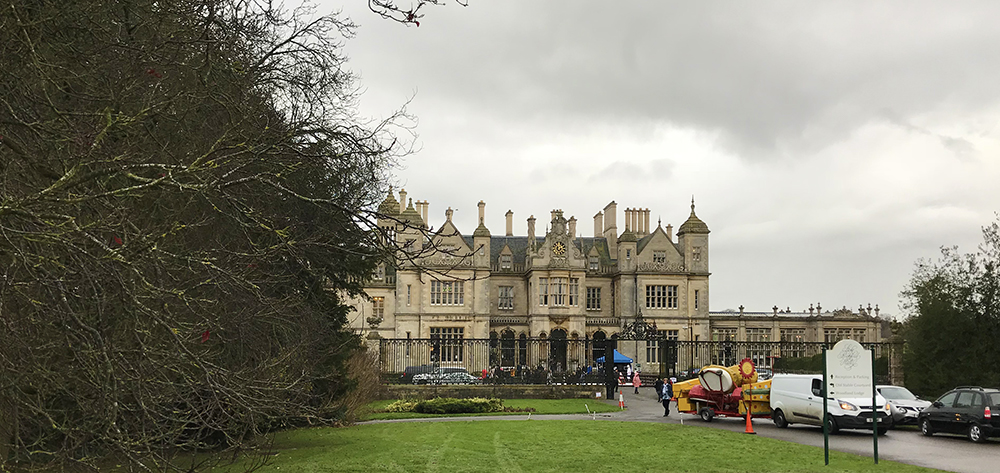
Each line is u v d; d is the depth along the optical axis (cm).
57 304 949
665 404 3378
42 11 966
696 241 7375
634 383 4994
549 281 7050
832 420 2655
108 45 995
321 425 2577
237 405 1124
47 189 806
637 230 8119
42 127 916
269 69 1243
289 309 1533
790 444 2294
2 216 849
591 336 7219
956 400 2548
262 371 1329
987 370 3612
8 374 990
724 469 1797
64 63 1027
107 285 1007
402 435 2478
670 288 7306
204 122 1245
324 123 1306
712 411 3081
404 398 4219
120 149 1053
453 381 4644
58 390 1124
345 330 2589
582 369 6103
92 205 995
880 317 8425
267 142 1134
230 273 1021
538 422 3017
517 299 7362
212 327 1156
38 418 1173
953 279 3756
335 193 1312
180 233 1216
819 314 7881
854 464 1881
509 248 7519
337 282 2341
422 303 6869
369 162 1222
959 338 3688
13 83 984
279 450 2064
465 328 6881
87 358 970
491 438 2402
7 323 933
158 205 1189
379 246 1092
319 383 2448
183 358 997
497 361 5984
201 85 1150
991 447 2305
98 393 982
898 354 4269
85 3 1028
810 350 7756
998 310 3616
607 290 7550
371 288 7044
